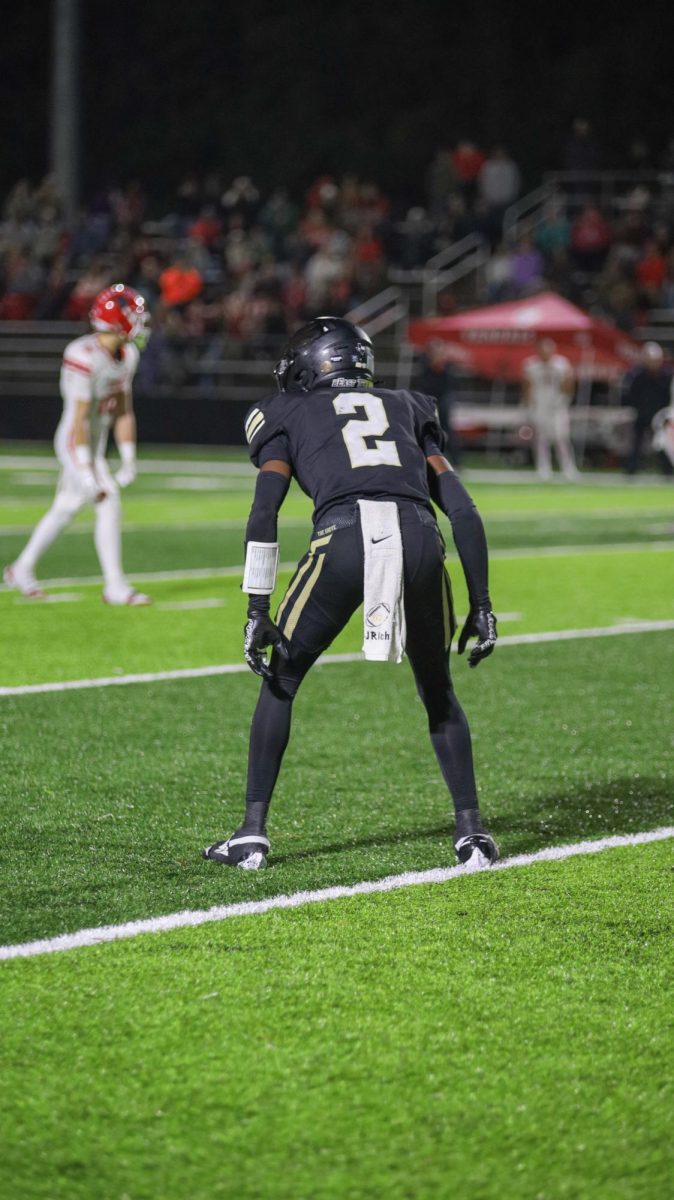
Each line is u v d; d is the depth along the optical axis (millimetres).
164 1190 6531
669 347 62969
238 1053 7762
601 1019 8258
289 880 10688
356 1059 7711
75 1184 6566
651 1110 7250
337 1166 6723
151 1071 7551
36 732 15125
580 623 22750
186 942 9336
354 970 8906
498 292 65750
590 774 13938
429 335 59281
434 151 87938
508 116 86812
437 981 8750
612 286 63469
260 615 10523
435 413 11133
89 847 11430
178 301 69000
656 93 84500
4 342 74062
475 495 47125
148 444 67688
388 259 72250
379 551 10234
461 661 19578
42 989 8539
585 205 73188
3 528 34812
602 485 52156
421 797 13047
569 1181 6641
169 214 90875
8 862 11023
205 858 11188
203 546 32031
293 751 14609
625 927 9750
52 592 24969
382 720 15977
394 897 10312
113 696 16906
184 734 15156
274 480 10609
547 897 10352
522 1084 7477
